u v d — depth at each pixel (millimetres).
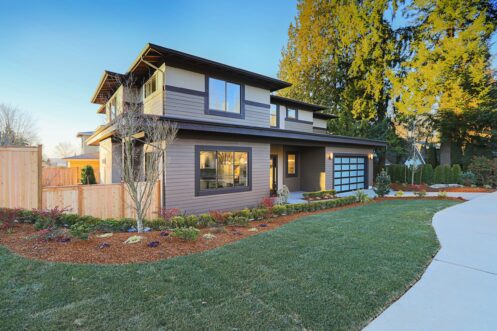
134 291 2736
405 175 18078
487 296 2803
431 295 2812
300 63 22031
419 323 2318
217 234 5016
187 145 7777
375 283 3010
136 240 4324
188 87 8320
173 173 7453
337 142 12508
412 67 18266
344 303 2590
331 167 12828
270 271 3291
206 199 8203
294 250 4090
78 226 4727
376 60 19453
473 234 5113
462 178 15633
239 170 9188
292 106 13578
